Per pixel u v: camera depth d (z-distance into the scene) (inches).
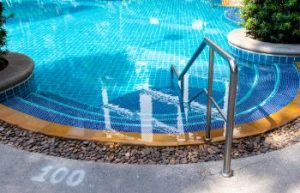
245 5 270.4
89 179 111.0
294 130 144.3
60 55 297.3
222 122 160.4
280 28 248.5
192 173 112.3
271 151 124.3
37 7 506.3
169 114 183.3
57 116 165.9
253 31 275.1
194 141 135.9
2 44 208.8
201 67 259.1
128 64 271.6
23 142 137.6
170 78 240.5
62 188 107.0
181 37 344.5
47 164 119.0
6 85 183.9
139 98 208.5
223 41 325.7
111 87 227.9
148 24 400.5
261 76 231.1
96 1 544.7
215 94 210.4
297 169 113.4
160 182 108.7
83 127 154.4
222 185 106.5
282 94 187.0
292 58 245.0
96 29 383.9
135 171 114.3
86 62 278.2
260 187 105.3
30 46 324.8
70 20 428.1
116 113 187.0
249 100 191.6
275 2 250.2
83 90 223.9
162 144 133.3
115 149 132.6
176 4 509.4
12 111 166.9
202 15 435.5
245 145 133.6
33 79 220.2
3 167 117.6
